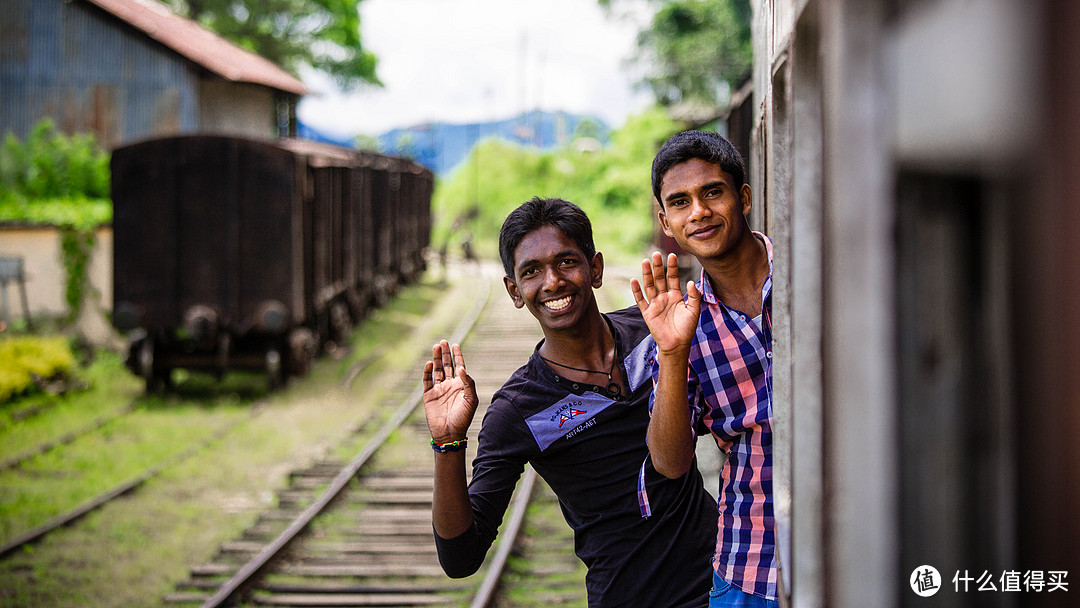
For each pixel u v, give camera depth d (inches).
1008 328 29.5
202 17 1524.4
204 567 257.9
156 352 504.1
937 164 30.8
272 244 503.2
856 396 34.2
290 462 374.0
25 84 911.0
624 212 1503.4
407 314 852.0
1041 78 26.7
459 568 92.5
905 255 32.2
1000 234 29.4
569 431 96.9
